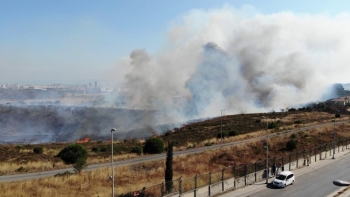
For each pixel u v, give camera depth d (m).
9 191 32.00
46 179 37.28
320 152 58.91
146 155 58.91
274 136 78.81
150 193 30.27
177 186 32.94
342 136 82.44
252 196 35.25
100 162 51.22
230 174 40.62
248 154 60.47
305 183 41.59
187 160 52.81
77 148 52.16
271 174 44.50
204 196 33.78
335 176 45.56
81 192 33.66
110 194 32.41
